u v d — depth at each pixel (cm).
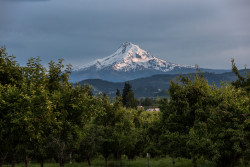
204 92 2561
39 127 1677
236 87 2814
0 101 1488
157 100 2869
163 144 2755
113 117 3775
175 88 2689
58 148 2580
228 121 2219
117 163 4344
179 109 2630
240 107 2198
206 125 2259
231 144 2209
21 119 1505
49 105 1634
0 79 1895
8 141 1672
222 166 2409
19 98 1542
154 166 3834
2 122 1497
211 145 2139
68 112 2058
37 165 4259
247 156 2186
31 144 1975
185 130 2542
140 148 4891
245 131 2145
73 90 2094
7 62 1933
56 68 2064
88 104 2181
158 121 2886
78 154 4225
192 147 2327
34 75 1964
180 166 3459
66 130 2064
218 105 2308
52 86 2077
